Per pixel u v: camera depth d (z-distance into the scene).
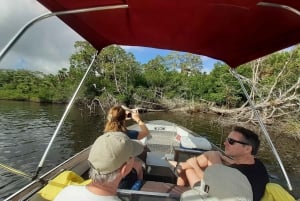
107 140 1.33
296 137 20.06
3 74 64.56
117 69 46.19
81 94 43.91
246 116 25.02
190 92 42.22
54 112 35.34
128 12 2.35
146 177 3.40
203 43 3.01
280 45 2.71
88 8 2.11
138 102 41.44
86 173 3.19
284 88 24.28
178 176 2.79
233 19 2.26
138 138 3.37
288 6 1.88
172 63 58.06
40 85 60.84
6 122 24.83
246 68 30.67
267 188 2.18
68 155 14.34
